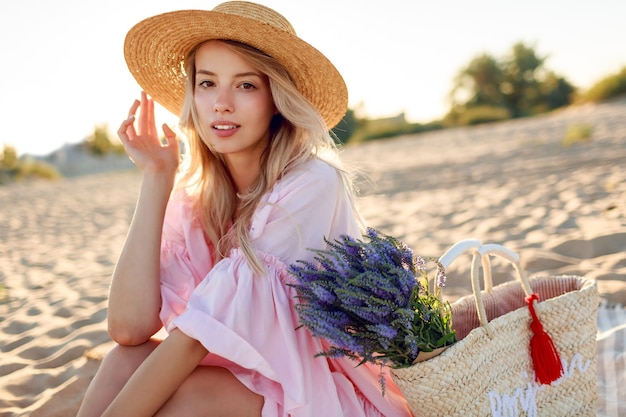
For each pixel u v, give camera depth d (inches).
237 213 85.6
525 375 72.4
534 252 150.2
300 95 80.1
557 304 72.9
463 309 82.0
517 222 198.2
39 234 312.3
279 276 74.2
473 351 67.2
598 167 289.4
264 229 75.5
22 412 96.6
